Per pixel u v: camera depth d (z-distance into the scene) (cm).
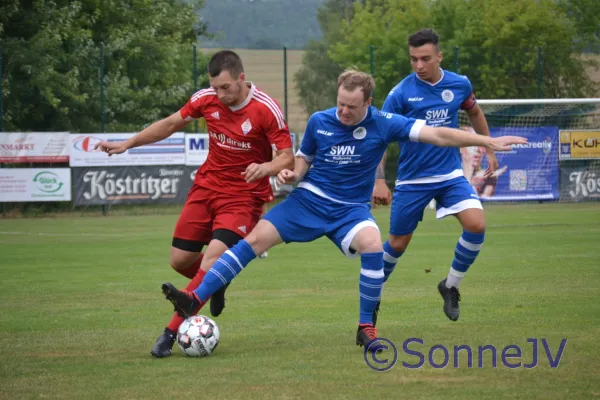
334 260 2320
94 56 5134
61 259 2408
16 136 4159
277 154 1131
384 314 1388
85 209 4469
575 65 5544
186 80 5709
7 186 4166
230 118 1160
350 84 1062
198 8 7012
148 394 873
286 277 1945
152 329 1294
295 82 7238
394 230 1371
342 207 1122
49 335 1243
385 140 1105
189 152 4341
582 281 1747
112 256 2480
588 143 4238
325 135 1113
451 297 1287
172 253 1236
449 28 6162
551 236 2816
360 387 891
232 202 1178
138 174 4294
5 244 2888
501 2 6078
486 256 2250
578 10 6569
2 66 4731
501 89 5200
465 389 878
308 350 1105
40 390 898
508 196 4166
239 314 1428
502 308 1415
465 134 1073
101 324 1342
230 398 851
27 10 5147
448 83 1366
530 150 4181
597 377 925
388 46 5844
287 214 1123
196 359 1060
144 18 5875
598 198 4266
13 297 1669
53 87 4844
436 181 1332
